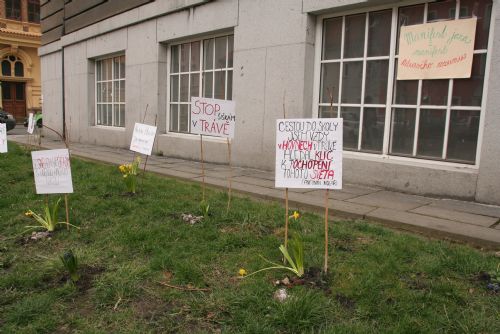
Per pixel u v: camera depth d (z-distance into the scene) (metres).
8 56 25.92
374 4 5.80
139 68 10.28
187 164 8.29
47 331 2.40
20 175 6.41
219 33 8.20
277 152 3.11
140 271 3.07
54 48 14.75
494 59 4.77
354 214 4.51
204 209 4.26
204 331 2.38
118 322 2.48
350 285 2.81
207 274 3.06
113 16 11.16
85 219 4.31
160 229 3.91
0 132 7.95
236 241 3.62
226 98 8.29
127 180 5.15
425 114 5.55
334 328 2.33
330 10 6.20
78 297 2.78
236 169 7.55
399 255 3.31
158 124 9.79
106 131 11.92
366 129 6.15
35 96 27.08
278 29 6.80
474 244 3.71
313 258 3.25
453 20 5.18
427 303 2.60
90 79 12.90
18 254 3.50
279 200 5.21
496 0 4.73
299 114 6.62
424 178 5.39
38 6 26.94
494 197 4.87
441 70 5.30
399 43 5.68
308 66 6.55
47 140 13.95
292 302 2.52
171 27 9.11
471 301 2.65
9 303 2.72
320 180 3.02
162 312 2.60
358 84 6.18
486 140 4.89
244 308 2.60
